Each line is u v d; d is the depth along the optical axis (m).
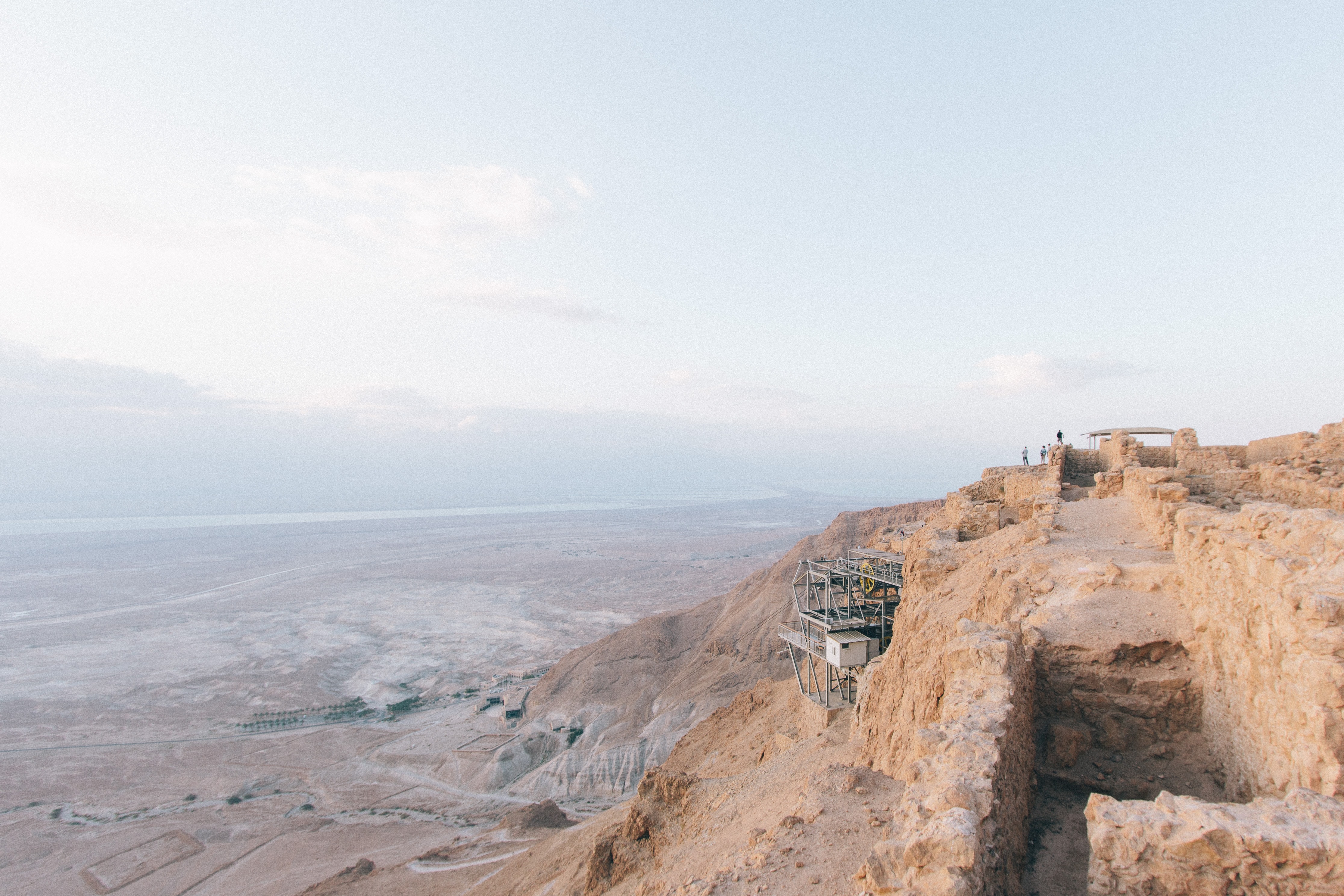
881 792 15.82
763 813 21.80
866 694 29.02
